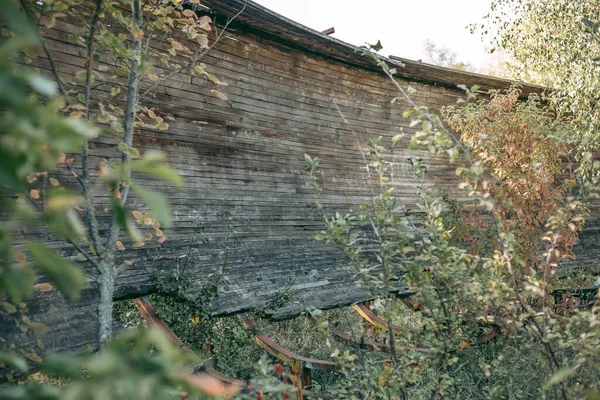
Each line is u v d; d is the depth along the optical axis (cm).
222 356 561
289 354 495
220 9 599
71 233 91
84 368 231
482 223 673
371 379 372
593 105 1018
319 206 327
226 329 578
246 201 692
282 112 746
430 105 973
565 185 335
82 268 454
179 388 170
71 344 368
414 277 323
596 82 997
